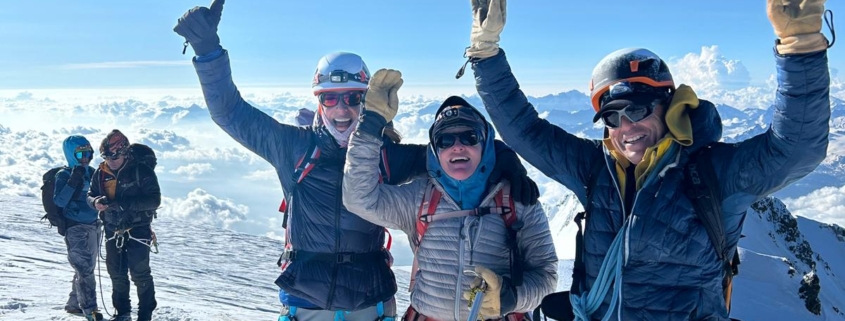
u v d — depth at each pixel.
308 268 4.54
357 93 4.53
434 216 4.04
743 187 3.22
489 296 3.76
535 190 4.02
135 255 7.54
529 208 4.07
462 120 3.89
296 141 4.71
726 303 3.46
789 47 2.83
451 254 3.99
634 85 3.31
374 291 4.61
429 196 4.11
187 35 4.41
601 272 3.48
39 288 9.26
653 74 3.30
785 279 15.44
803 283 15.26
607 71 3.39
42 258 12.59
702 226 3.26
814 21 2.79
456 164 3.92
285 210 4.80
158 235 20.58
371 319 4.70
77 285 7.89
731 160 3.25
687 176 3.31
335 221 4.52
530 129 3.91
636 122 3.32
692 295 3.28
